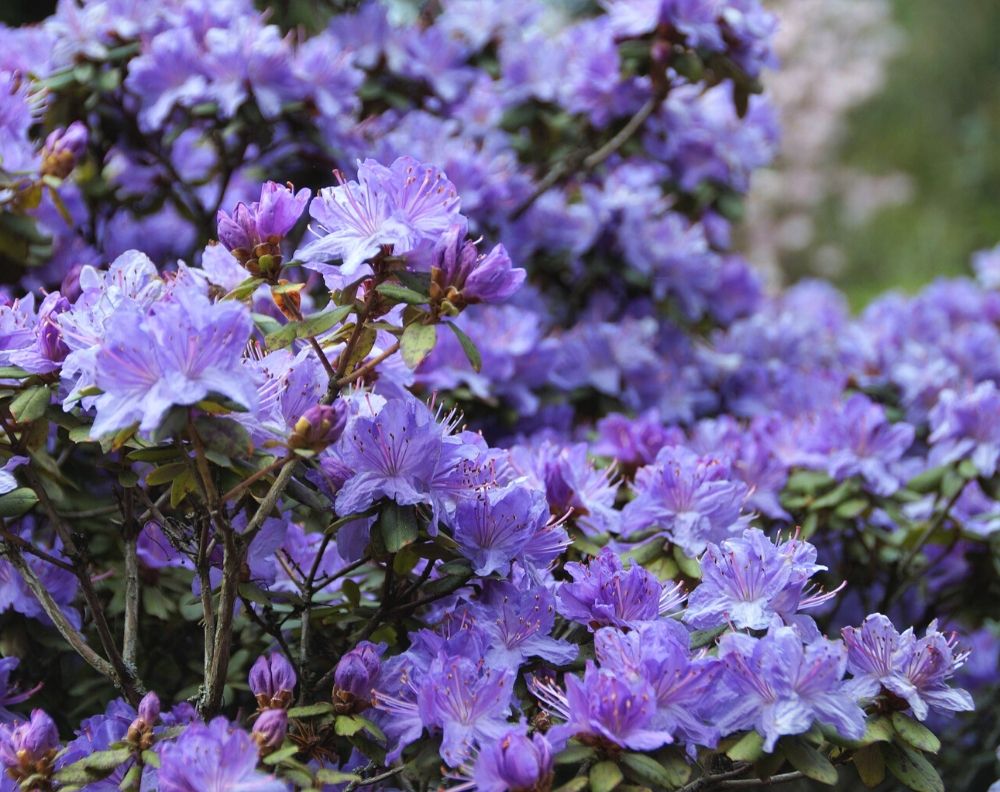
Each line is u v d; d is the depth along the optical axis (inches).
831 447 36.5
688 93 45.8
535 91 44.6
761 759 27.5
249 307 29.0
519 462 32.4
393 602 30.1
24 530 33.3
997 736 38.1
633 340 41.8
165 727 28.7
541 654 28.8
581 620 29.2
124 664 29.7
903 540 36.2
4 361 28.9
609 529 32.4
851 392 43.5
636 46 39.5
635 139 43.2
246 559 29.9
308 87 38.1
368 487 28.4
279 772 27.3
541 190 43.9
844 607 39.2
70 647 32.3
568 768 27.6
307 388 29.0
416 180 28.0
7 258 36.2
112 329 26.6
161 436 26.5
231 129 37.5
